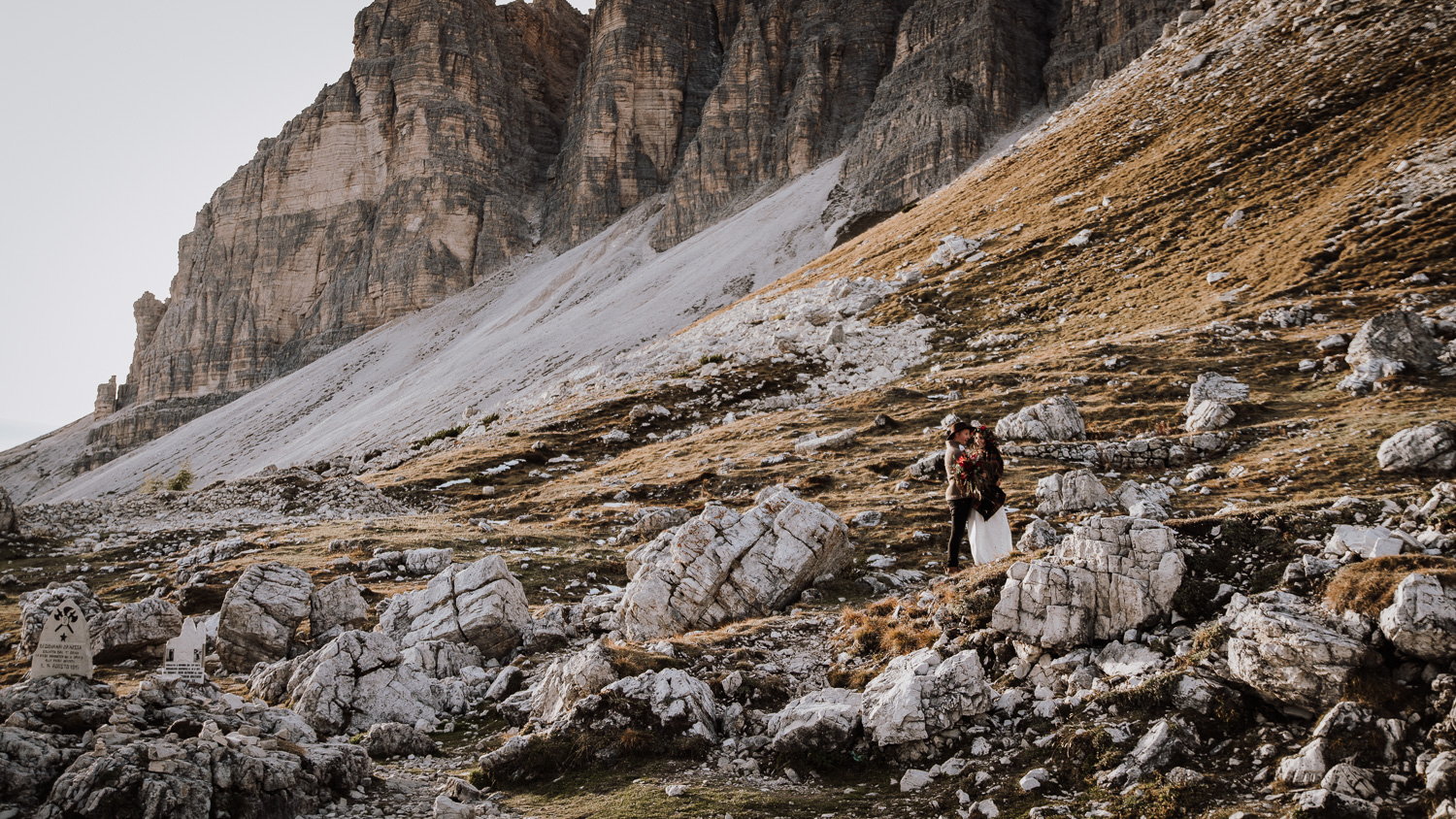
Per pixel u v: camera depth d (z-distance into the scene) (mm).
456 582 19016
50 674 9633
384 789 9945
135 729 9070
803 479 35562
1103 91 107375
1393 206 52375
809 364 61500
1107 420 38281
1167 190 69750
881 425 43875
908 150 173250
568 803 9547
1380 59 70312
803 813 8867
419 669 15156
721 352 67438
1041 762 9266
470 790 9703
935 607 13531
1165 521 12750
